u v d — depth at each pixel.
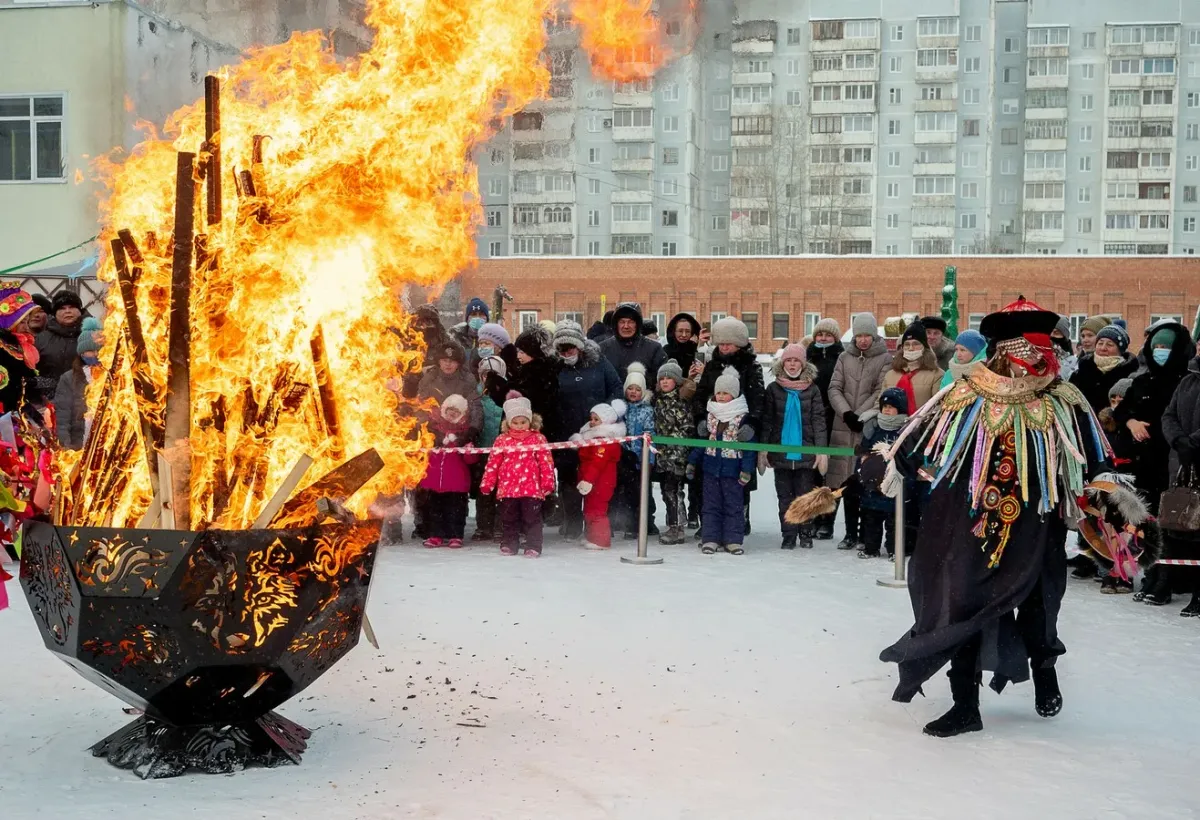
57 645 4.50
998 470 5.38
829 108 63.31
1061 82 67.62
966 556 5.33
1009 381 5.47
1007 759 4.96
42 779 4.52
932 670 5.36
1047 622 5.46
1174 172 67.88
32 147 23.03
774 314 50.62
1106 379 10.20
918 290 49.59
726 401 10.41
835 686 6.08
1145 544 5.62
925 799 4.45
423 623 7.31
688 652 6.71
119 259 4.62
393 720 5.37
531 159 58.69
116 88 22.61
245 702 4.66
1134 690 6.12
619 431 10.41
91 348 10.48
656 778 4.64
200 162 4.79
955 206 66.38
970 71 66.62
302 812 4.20
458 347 10.47
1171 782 4.69
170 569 4.23
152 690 4.42
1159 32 67.12
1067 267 48.75
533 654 6.60
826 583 8.91
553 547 10.59
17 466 6.35
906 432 5.68
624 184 58.78
